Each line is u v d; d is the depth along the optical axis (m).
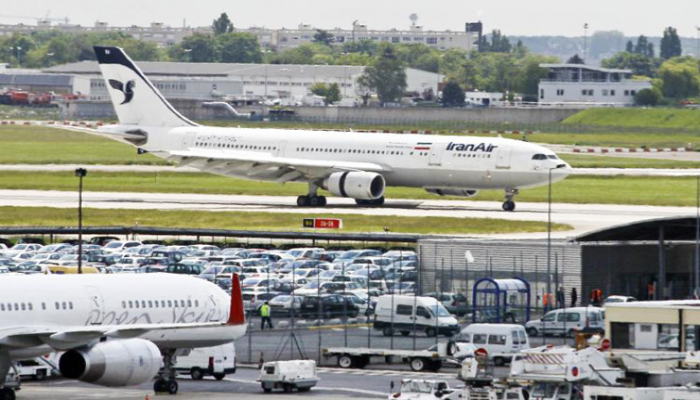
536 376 180.50
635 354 190.50
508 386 182.25
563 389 179.75
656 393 165.12
